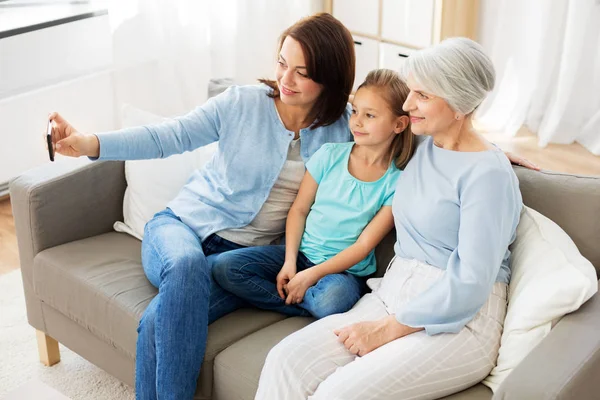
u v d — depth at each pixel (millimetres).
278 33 4047
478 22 3973
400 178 2002
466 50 1813
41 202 2254
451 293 1769
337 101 2137
